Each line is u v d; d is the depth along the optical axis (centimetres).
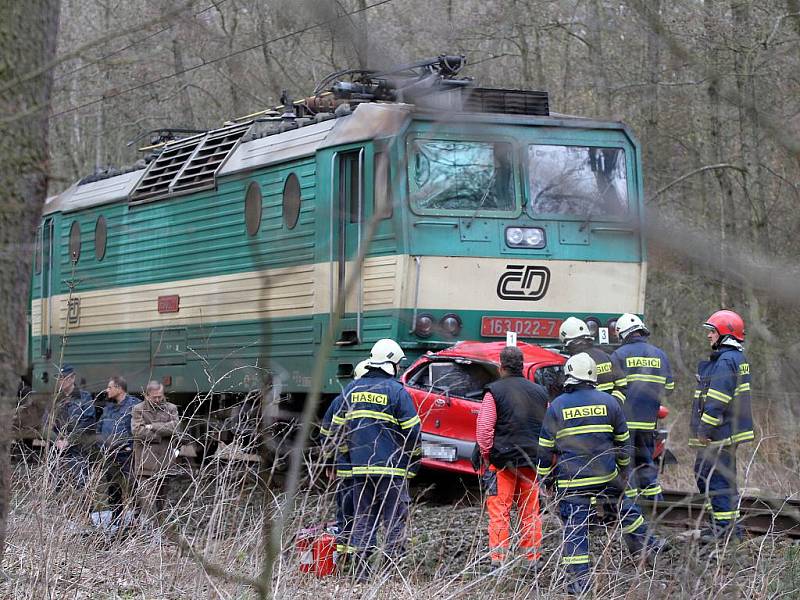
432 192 3747
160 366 4850
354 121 3872
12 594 2064
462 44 3350
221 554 2106
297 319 4084
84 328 5491
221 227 4544
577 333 3116
